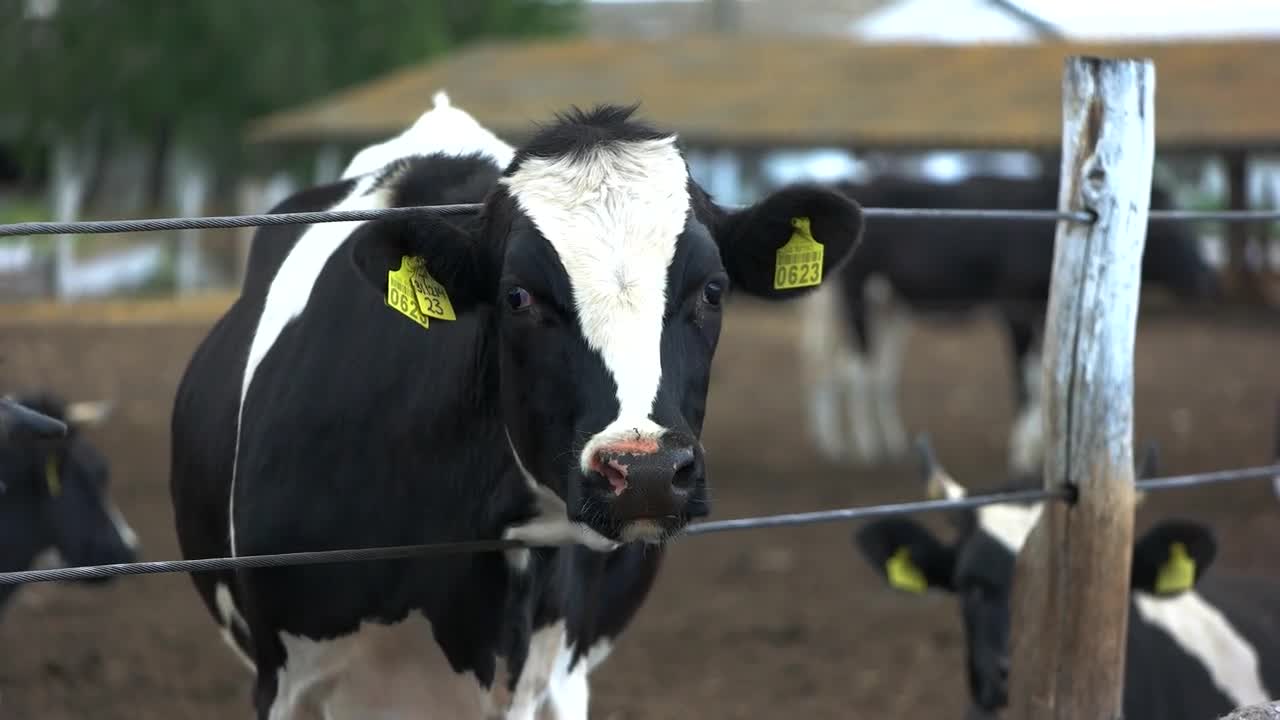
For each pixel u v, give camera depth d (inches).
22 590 266.7
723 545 355.6
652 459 110.3
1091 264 147.6
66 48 1093.8
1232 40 669.9
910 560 199.3
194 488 159.8
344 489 137.6
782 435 511.8
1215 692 194.7
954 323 499.8
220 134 1094.4
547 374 118.3
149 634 278.2
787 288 133.0
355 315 142.0
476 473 131.6
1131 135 146.8
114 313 805.2
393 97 685.3
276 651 144.3
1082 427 148.3
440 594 135.5
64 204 986.7
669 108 609.9
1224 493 398.9
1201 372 626.8
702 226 122.4
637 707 240.8
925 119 550.0
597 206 120.3
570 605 144.0
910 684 254.4
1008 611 186.2
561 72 708.7
